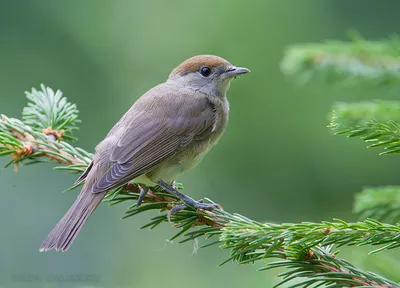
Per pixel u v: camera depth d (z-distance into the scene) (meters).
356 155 12.44
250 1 13.31
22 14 13.55
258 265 9.47
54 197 12.45
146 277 11.91
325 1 13.41
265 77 13.02
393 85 7.98
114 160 7.57
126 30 13.98
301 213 12.58
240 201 12.73
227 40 13.45
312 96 12.65
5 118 7.74
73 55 13.77
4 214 12.29
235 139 12.84
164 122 8.21
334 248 5.80
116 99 13.86
